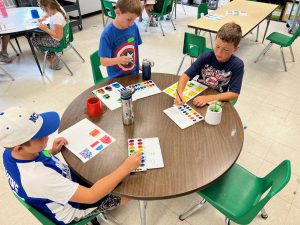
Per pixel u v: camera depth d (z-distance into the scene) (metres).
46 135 0.87
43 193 0.86
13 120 0.79
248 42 4.21
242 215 1.09
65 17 3.03
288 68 3.43
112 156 1.10
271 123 2.43
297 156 2.06
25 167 0.85
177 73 3.20
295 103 2.73
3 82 3.15
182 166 1.04
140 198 0.93
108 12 4.56
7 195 1.75
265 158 2.04
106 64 1.68
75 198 0.90
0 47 3.98
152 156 1.09
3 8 3.17
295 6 4.73
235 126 1.28
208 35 4.50
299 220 1.58
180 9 5.98
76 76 3.29
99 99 1.42
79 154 1.11
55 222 1.04
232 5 3.87
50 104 2.73
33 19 3.12
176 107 1.41
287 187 1.79
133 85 1.62
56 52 3.17
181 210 1.64
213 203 1.21
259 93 2.90
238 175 1.38
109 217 1.58
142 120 1.31
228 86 1.62
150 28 4.89
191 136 1.21
